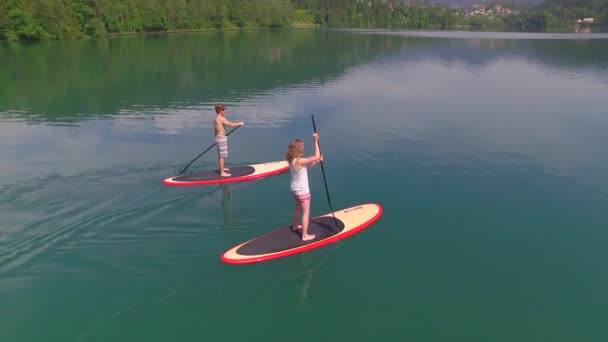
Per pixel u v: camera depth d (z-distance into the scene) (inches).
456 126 534.9
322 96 722.2
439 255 261.0
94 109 636.7
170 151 439.2
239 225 286.8
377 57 1317.7
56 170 378.3
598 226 294.4
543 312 214.1
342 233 278.4
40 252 247.3
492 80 885.8
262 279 234.2
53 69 1027.9
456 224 297.0
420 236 281.7
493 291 229.0
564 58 1299.2
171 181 351.3
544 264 252.4
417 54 1412.4
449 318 209.2
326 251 263.9
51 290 216.8
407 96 721.0
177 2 2603.3
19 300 209.3
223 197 329.1
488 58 1295.5
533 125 541.0
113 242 260.8
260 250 255.1
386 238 279.3
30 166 388.8
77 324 196.1
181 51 1469.0
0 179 354.6
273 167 386.3
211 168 391.9
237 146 458.6
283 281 233.8
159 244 261.1
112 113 611.2
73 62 1161.4
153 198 320.8
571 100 689.6
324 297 222.2
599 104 659.4
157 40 1939.0
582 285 234.1
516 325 205.2
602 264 252.4
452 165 403.9
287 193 337.7
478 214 310.8
